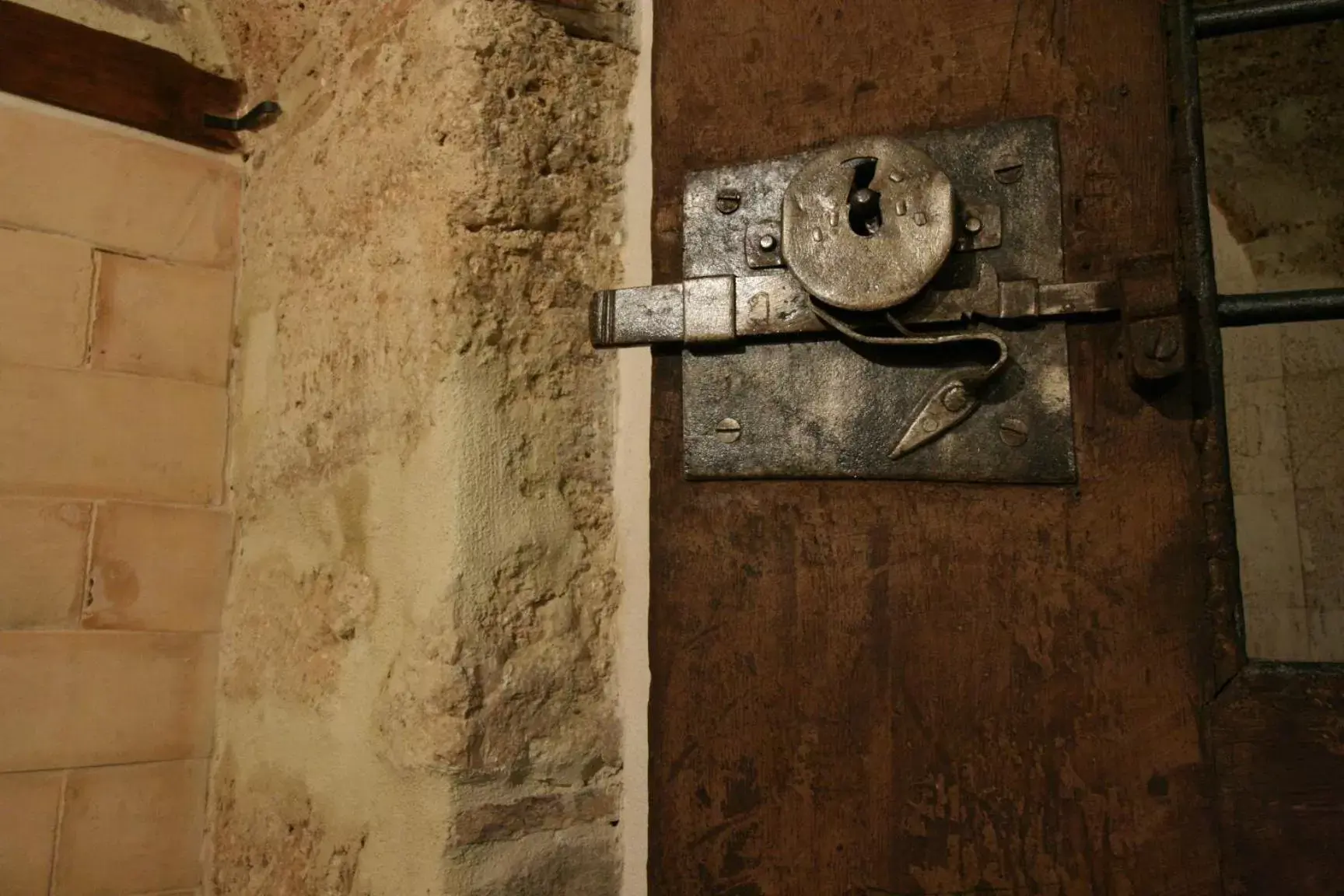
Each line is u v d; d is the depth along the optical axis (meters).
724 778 0.79
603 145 0.97
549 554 0.89
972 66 0.80
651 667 0.82
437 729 0.81
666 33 0.91
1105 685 0.70
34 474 1.06
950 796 0.72
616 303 0.86
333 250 1.04
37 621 1.04
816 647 0.78
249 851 1.04
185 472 1.17
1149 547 0.70
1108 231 0.74
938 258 0.75
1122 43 0.76
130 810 1.08
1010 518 0.74
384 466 0.92
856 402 0.79
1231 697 0.67
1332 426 1.91
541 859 0.85
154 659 1.12
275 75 1.22
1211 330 0.71
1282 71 1.87
